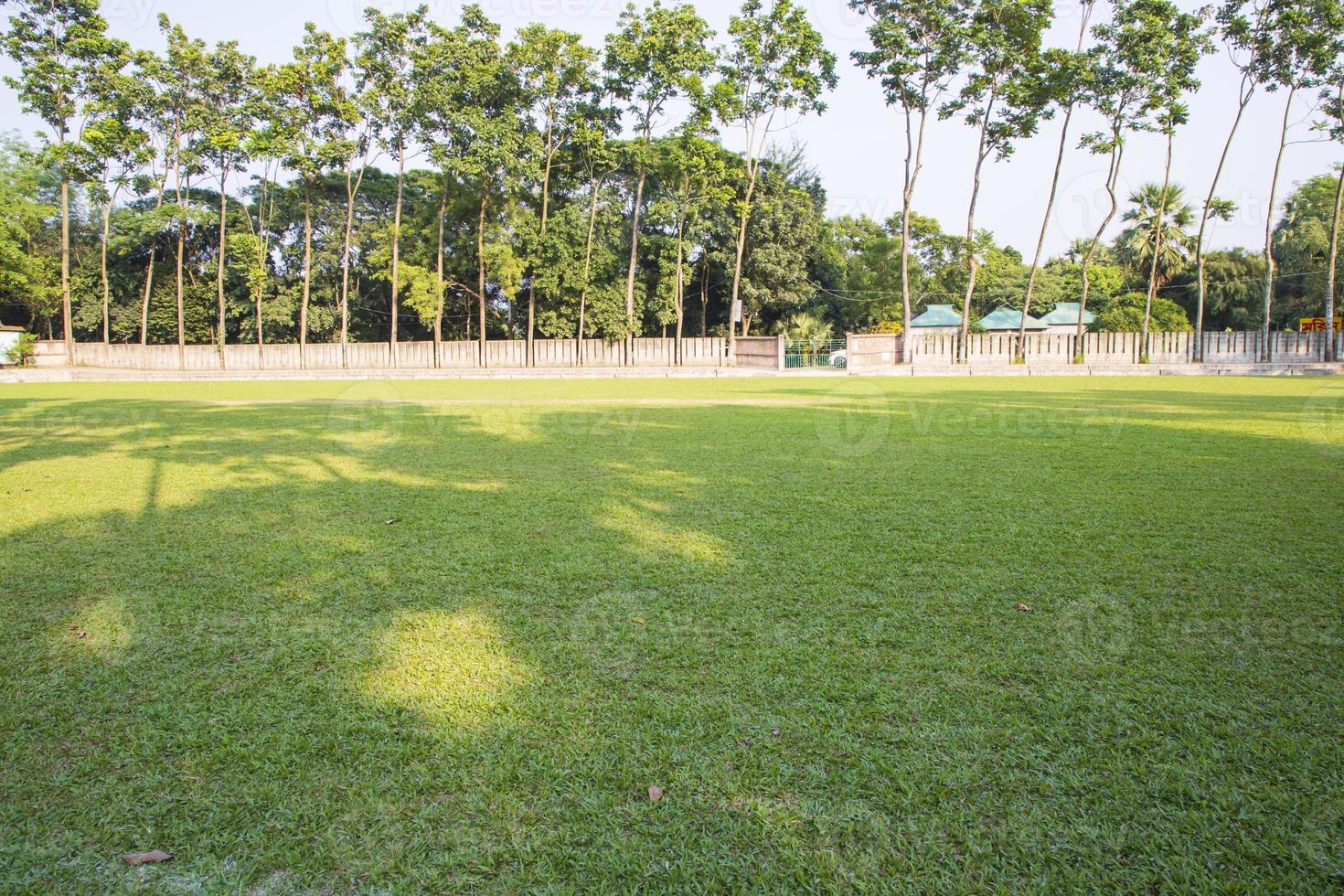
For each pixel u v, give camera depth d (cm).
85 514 556
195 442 973
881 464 771
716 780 221
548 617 346
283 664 299
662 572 409
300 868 189
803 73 3247
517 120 3384
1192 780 220
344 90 3409
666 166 3534
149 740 245
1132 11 2797
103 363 3741
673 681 281
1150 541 466
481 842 197
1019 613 346
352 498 608
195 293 4016
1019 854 192
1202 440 927
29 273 3519
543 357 3709
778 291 3956
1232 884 181
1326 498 586
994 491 625
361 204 4188
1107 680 280
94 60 3303
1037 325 4403
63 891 181
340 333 3938
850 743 240
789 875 185
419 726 252
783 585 387
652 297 3866
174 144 3594
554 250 3500
